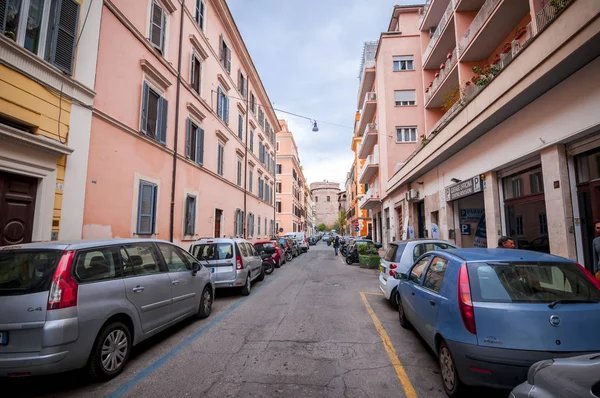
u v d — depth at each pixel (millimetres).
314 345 5090
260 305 7969
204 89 15484
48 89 6941
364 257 16438
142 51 10516
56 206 7148
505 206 9359
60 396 3580
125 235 9562
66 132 7395
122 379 3982
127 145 9719
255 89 25578
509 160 8586
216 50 16984
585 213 6660
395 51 23672
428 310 4172
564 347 2982
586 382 1924
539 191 8023
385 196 23938
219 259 8930
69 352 3521
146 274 4965
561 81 6738
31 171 6523
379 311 7270
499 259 3738
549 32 6281
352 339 5371
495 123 9094
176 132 12555
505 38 12062
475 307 3264
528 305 3189
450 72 14945
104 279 4164
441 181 13609
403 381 3861
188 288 6090
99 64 8555
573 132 6414
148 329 4762
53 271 3656
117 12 9219
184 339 5465
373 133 26312
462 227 12703
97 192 8438
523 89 7105
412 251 7559
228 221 18719
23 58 6340
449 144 11328
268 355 4699
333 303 8094
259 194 26953
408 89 23234
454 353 3301
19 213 6410
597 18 5230
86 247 4148
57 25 7152
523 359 2984
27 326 3391
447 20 15430
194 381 3891
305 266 17609
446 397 3500
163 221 11703
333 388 3682
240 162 21406
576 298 3289
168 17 12180
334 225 108375
